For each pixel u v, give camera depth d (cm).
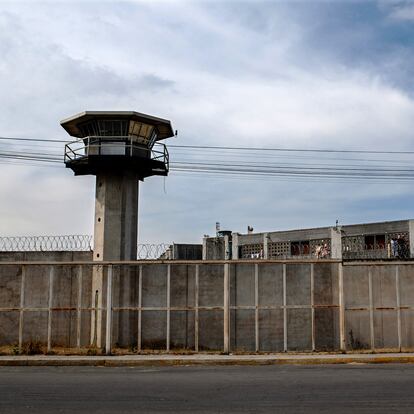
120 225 2092
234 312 1916
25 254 2022
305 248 3519
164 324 1923
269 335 1906
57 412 749
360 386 948
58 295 1969
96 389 926
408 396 854
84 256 2066
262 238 3697
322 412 743
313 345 1487
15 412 750
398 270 1753
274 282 1931
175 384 977
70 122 2150
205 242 3709
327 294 1914
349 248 3384
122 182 2122
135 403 806
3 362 1294
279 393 881
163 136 2377
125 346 1864
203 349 1880
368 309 1532
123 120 2103
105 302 1944
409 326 1867
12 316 1938
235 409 763
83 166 2102
